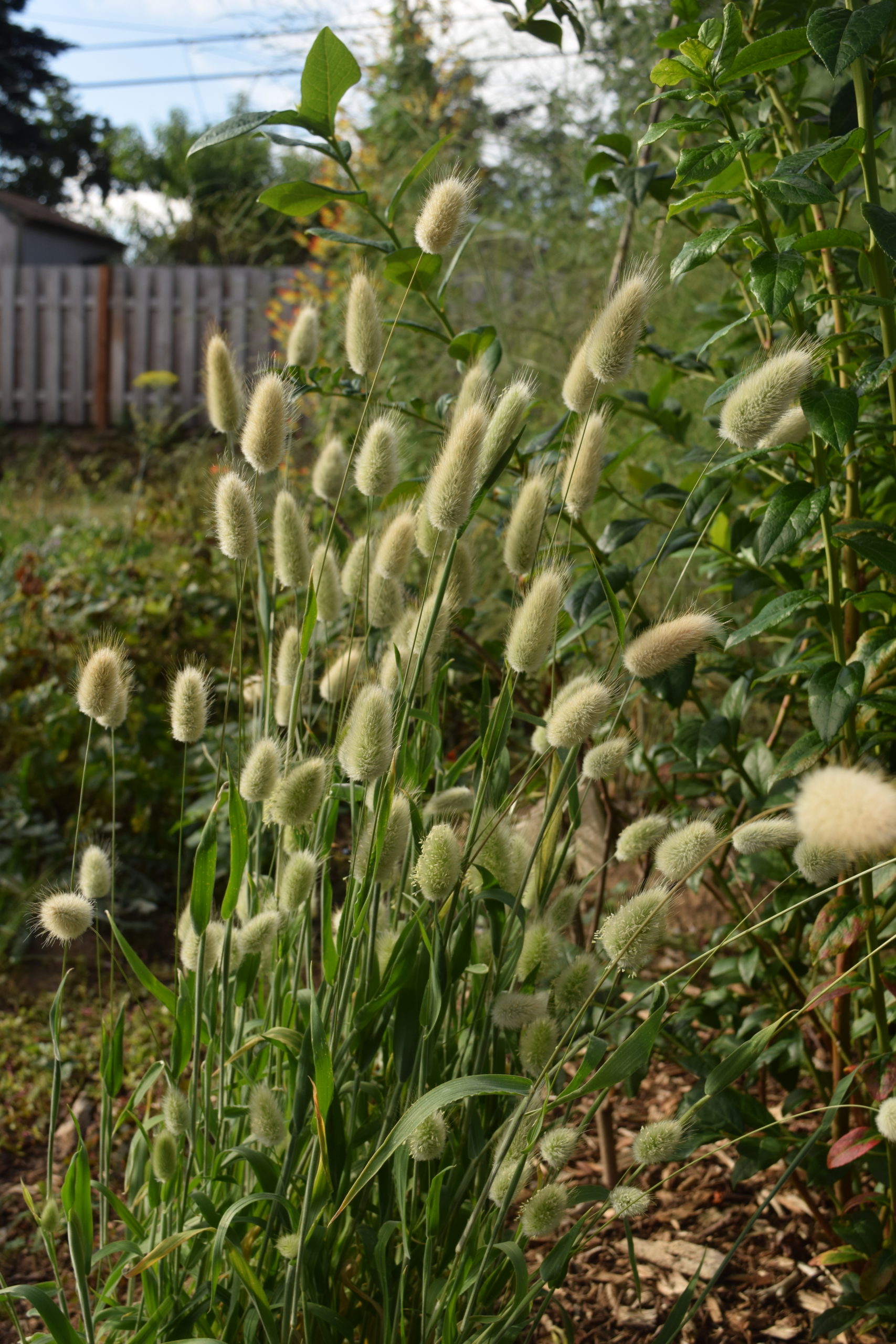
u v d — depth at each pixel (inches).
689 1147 70.2
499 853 64.8
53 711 169.0
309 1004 58.0
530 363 113.3
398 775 63.7
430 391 210.2
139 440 447.8
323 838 66.3
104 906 149.9
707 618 58.2
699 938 129.6
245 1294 62.3
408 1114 51.5
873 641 68.3
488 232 216.7
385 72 246.1
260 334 497.0
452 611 67.2
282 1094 67.4
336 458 77.0
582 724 55.8
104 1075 64.1
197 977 59.2
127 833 167.6
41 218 876.6
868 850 41.6
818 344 66.1
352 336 66.9
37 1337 62.0
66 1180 56.5
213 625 182.5
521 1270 51.4
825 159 68.1
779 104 80.5
